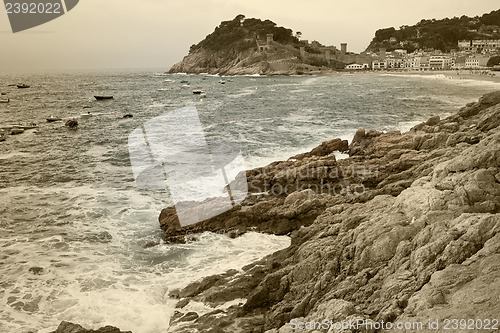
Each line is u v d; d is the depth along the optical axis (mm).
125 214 16203
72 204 17688
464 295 5973
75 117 51344
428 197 9469
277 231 13766
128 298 10211
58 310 9742
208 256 12383
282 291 9297
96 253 12938
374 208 11703
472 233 7273
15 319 9352
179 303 9883
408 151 18562
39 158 27891
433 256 7414
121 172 23797
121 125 43844
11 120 49375
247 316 8938
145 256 12625
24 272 11641
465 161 10305
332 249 9445
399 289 7066
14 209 17125
